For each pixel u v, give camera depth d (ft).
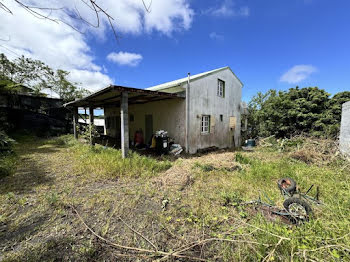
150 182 10.93
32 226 6.19
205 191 9.73
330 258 4.33
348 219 5.91
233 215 7.15
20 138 28.58
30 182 10.50
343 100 26.08
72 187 9.85
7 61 33.73
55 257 4.80
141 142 26.58
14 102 31.45
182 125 21.63
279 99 31.76
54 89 39.04
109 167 12.78
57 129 37.09
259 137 34.78
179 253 5.04
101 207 7.68
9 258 4.66
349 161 13.51
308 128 28.58
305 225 5.77
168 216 7.05
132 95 18.25
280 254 4.58
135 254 4.99
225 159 16.44
